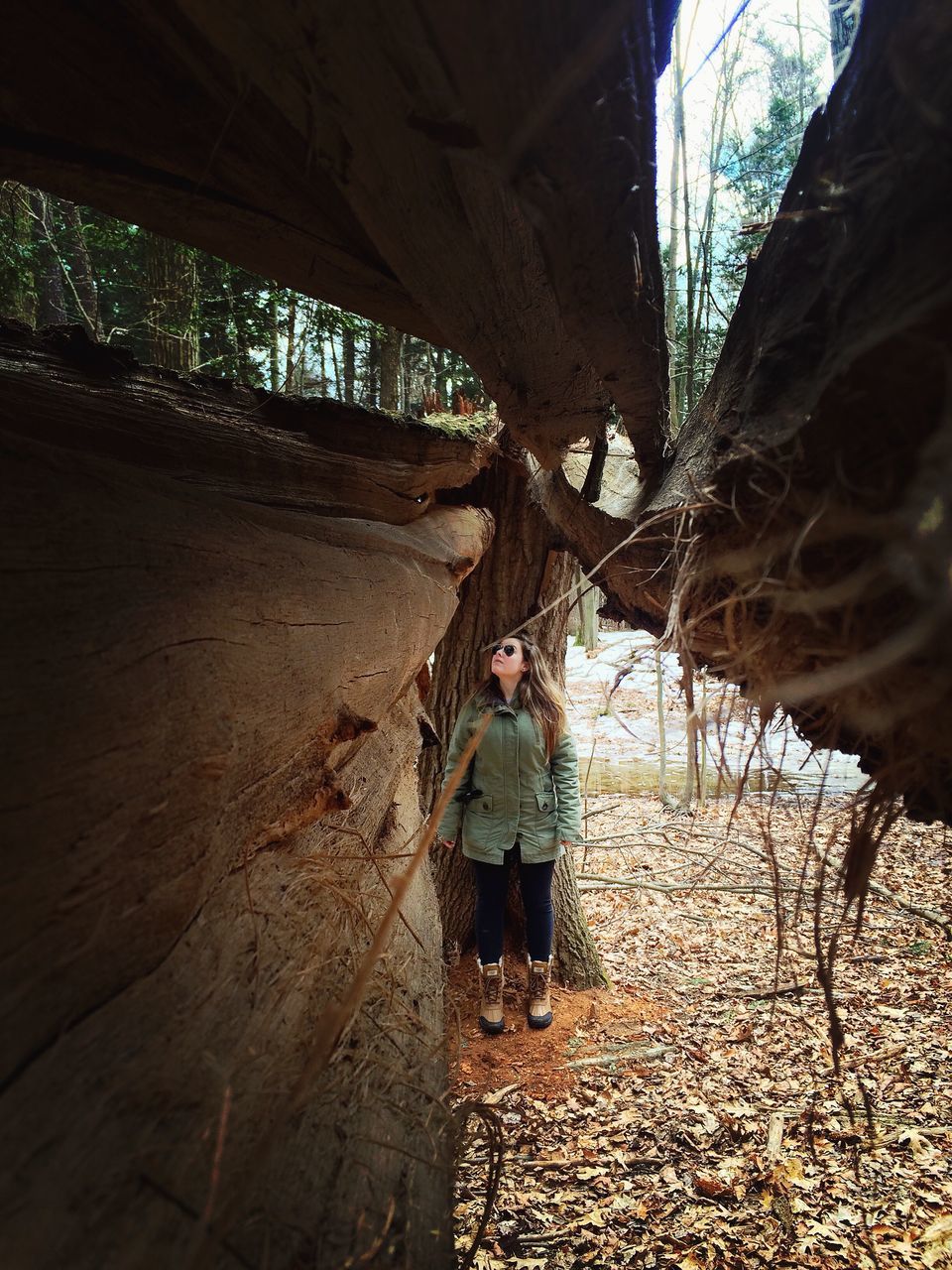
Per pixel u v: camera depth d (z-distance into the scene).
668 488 1.65
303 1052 1.08
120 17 1.24
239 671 1.27
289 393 3.03
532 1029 4.11
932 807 1.26
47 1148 0.63
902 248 0.87
